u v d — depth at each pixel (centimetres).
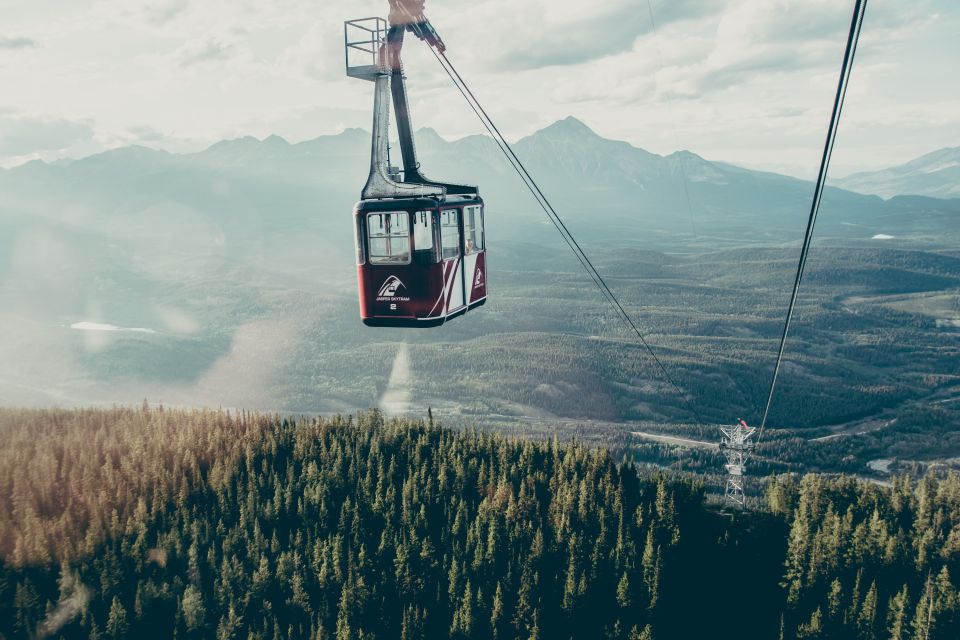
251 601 12675
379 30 2592
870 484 14888
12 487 17562
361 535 14025
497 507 14262
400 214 2616
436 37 2666
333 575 12825
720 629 10575
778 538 12562
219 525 14650
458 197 2822
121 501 16388
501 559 12550
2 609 13038
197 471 17300
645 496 14475
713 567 11919
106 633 12000
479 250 3039
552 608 11294
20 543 14275
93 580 13512
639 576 11356
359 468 16825
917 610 9756
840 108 1498
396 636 11631
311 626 11525
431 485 15588
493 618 11006
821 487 14388
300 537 14012
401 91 2730
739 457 8188
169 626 12369
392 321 2708
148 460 18400
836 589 10400
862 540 11731
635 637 9956
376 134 2648
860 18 1335
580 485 14450
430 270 2627
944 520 13450
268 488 16662
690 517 13400
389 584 12431
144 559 13912
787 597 11106
